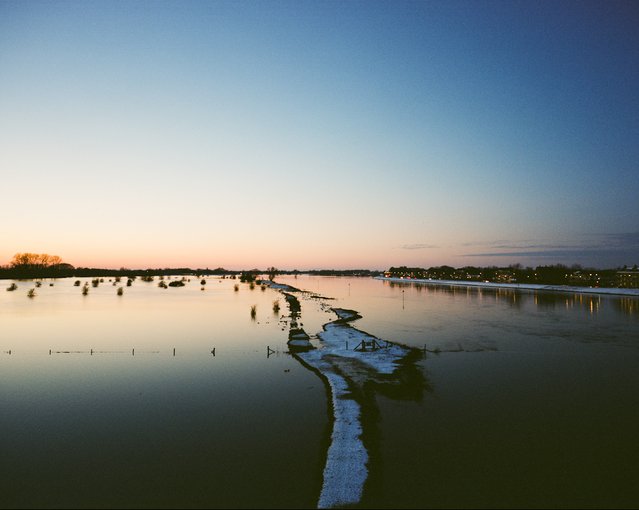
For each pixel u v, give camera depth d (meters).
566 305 103.56
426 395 31.31
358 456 21.80
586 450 22.56
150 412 28.12
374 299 124.69
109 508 17.53
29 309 86.94
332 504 17.72
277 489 18.83
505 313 85.00
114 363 41.59
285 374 37.34
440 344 51.00
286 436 24.22
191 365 40.66
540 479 19.66
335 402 29.81
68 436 24.39
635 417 27.16
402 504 17.70
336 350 46.78
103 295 127.25
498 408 28.64
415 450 22.42
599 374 37.22
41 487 19.06
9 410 28.61
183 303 103.62
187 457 21.80
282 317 76.44
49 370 39.00
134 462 21.28
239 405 29.39
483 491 18.66
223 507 17.58
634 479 19.67
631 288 161.50
